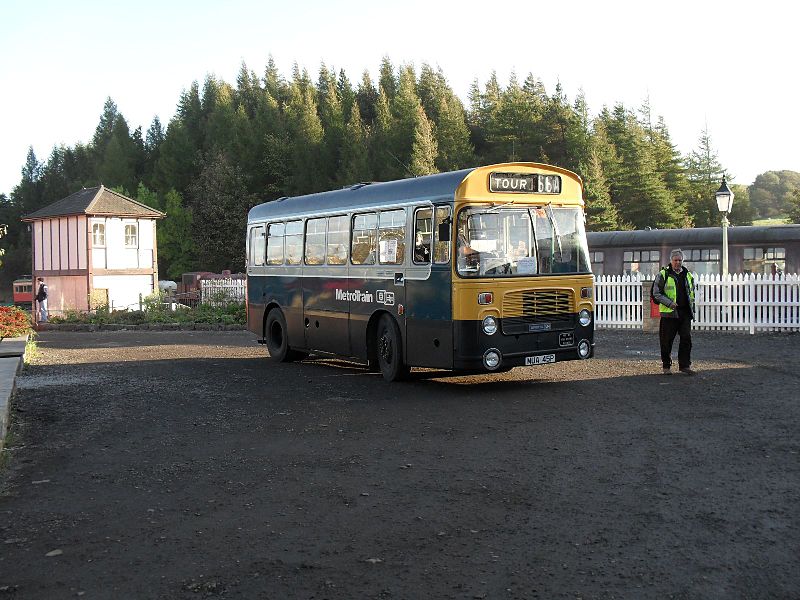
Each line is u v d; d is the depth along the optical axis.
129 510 6.68
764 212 163.75
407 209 13.12
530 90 98.00
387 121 100.12
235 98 138.50
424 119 92.31
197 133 122.62
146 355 19.94
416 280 12.84
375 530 5.99
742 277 21.17
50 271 46.62
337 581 5.02
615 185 83.81
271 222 17.88
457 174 12.24
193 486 7.39
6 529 6.22
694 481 7.05
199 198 95.50
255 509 6.61
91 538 5.96
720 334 20.58
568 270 12.66
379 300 13.89
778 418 9.70
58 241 46.12
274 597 4.79
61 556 5.58
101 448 9.14
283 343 17.48
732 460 7.74
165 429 10.16
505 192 12.29
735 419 9.70
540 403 11.18
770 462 7.62
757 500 6.45
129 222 46.12
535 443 8.74
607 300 23.30
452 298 12.03
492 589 4.82
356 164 93.25
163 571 5.26
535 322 12.29
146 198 101.06
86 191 47.88
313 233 16.14
